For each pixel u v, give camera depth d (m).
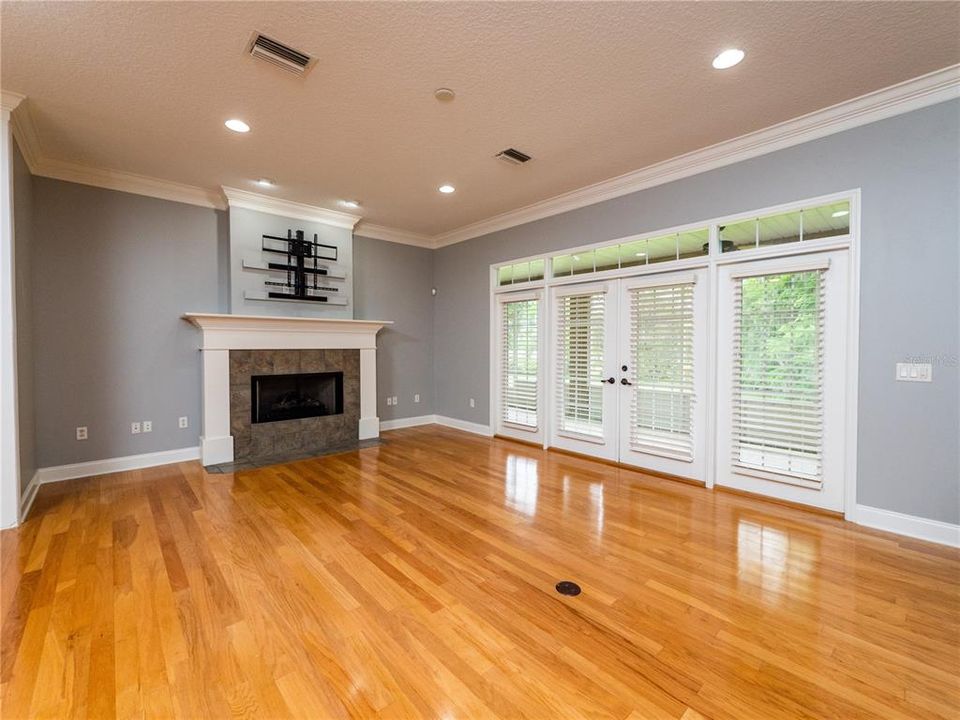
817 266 3.04
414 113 2.97
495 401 5.66
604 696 1.51
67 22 2.10
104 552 2.52
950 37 2.21
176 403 4.43
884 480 2.83
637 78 2.58
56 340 3.79
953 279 2.57
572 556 2.50
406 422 6.35
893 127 2.74
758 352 3.37
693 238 3.75
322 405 5.47
